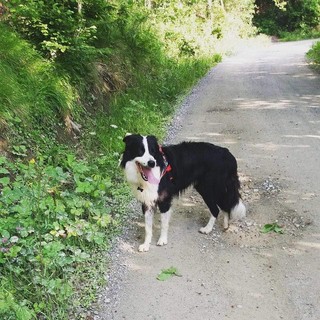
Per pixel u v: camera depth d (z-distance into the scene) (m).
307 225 2.55
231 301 1.98
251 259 2.29
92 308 1.96
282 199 2.87
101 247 2.39
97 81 4.39
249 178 3.21
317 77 7.02
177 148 2.53
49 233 2.26
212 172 2.52
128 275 2.21
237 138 4.13
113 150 3.56
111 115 4.26
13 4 3.50
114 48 5.27
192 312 1.93
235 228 2.59
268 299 1.98
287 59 10.07
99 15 4.69
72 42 3.77
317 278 2.09
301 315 1.87
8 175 2.57
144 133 4.16
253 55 12.03
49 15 3.63
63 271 2.11
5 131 2.82
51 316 1.86
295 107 5.13
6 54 3.33
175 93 6.21
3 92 2.97
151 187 2.37
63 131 3.42
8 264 1.98
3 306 1.67
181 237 2.54
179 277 2.17
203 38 11.02
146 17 6.90
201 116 5.04
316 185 3.01
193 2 12.62
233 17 16.41
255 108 5.23
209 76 8.03
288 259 2.26
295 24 21.84
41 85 3.41
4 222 2.11
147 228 2.45
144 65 6.01
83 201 2.53
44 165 2.87
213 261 2.29
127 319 1.90
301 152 3.62
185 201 2.96
